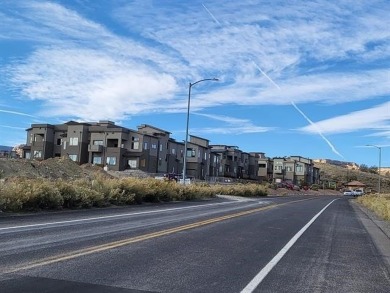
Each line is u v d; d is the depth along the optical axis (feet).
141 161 257.14
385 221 78.23
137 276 25.05
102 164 258.57
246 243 39.73
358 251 39.32
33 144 281.13
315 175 491.31
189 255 32.27
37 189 58.39
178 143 299.17
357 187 422.41
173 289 22.81
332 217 80.53
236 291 23.08
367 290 25.16
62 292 21.06
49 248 31.68
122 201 79.30
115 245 34.42
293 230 52.95
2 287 21.40
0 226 41.78
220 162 359.05
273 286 24.57
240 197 148.15
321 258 34.35
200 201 108.37
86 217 54.19
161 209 74.95
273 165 447.42
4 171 118.52
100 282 23.29
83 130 269.23
